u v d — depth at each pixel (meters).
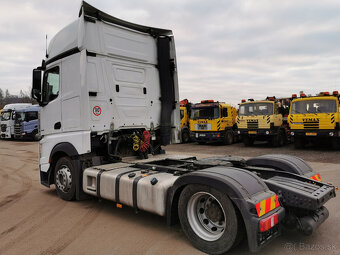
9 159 12.62
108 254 3.27
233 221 2.94
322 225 4.02
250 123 15.49
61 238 3.76
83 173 4.88
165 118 6.12
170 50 6.23
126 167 4.73
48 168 5.76
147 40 6.02
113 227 4.11
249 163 4.62
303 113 13.38
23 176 8.48
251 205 2.82
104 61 5.23
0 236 3.88
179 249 3.34
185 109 19.84
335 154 11.78
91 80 5.02
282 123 16.30
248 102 16.03
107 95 5.22
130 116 5.57
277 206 3.12
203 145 17.84
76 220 4.42
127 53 5.60
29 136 24.52
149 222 4.28
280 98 17.95
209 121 16.98
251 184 3.07
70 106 5.16
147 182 3.76
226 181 2.97
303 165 4.28
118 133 5.52
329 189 3.51
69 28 5.20
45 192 6.34
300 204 3.22
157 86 6.17
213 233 3.25
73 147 5.05
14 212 4.91
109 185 4.28
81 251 3.36
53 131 5.62
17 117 24.78
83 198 5.11
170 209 3.52
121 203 4.15
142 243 3.54
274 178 3.80
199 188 3.22
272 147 15.45
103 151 5.50
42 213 4.81
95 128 5.00
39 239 3.74
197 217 3.39
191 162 4.91
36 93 5.73
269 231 2.96
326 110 12.85
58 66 5.45
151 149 5.88
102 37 5.22
